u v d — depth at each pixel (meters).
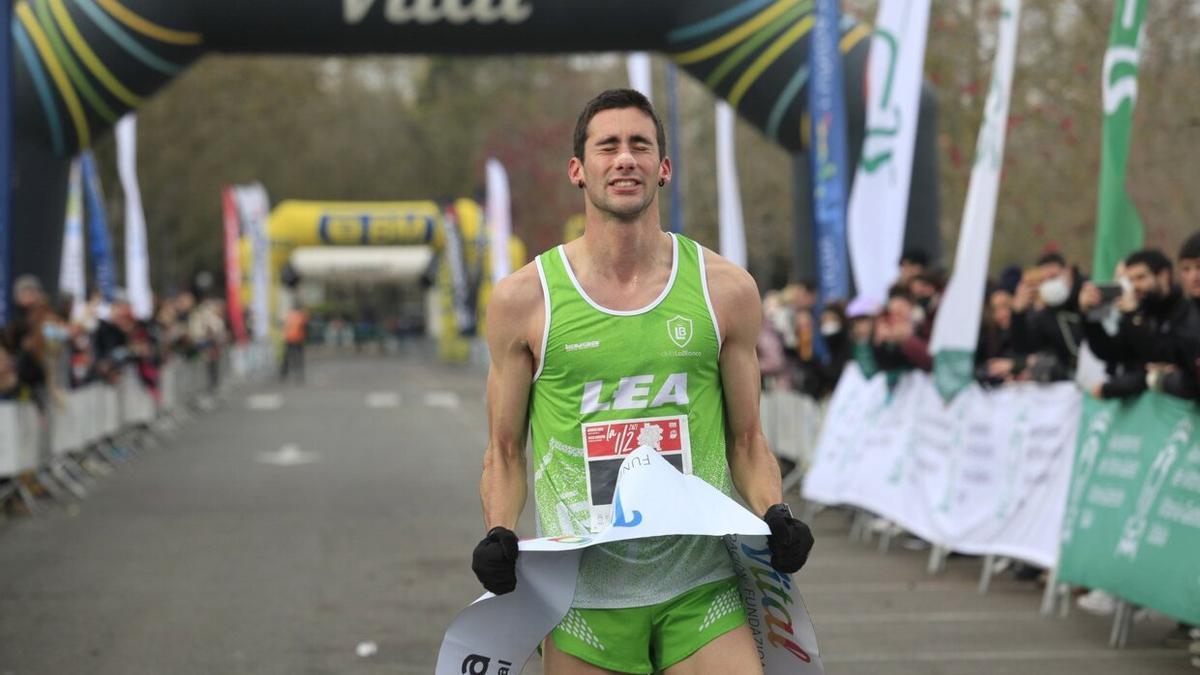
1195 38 20.16
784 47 21.27
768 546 5.13
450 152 94.56
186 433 29.64
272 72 70.62
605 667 5.29
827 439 16.41
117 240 56.44
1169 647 9.95
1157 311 9.95
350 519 16.80
